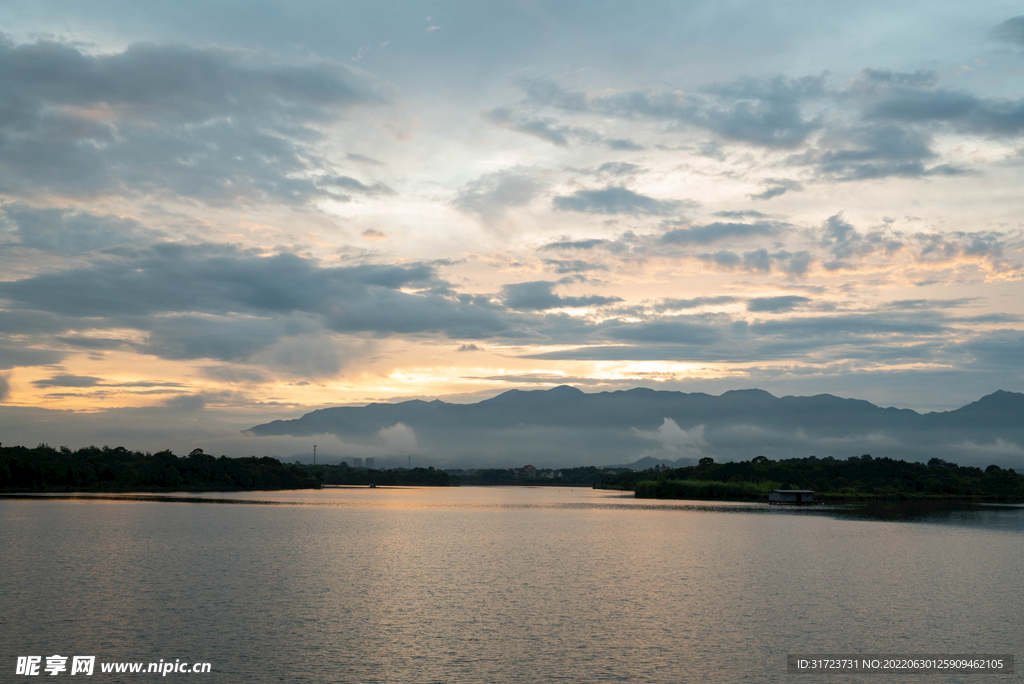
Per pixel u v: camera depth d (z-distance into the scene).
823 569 93.38
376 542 124.19
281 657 50.22
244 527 147.75
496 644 54.25
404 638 55.62
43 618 60.56
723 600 71.62
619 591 76.50
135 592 72.44
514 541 129.38
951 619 63.75
